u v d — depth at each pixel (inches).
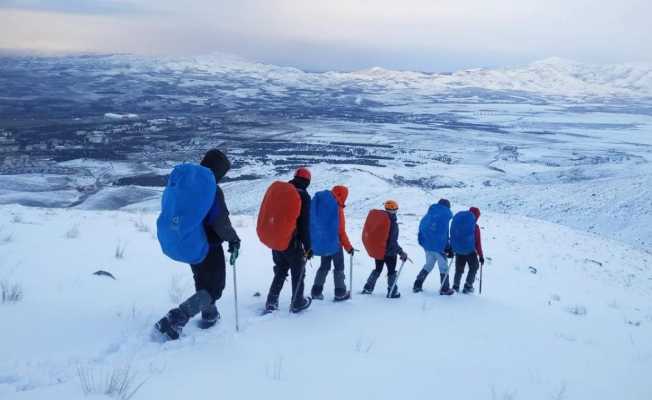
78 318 174.6
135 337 163.8
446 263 323.3
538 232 971.9
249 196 2859.3
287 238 206.1
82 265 253.3
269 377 145.0
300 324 203.5
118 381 128.1
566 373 203.2
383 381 156.0
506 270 534.6
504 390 167.2
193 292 224.8
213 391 130.6
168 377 135.6
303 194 212.8
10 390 120.5
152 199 3481.8
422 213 1899.6
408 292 320.5
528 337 251.9
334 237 246.1
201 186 162.4
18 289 196.2
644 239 1820.9
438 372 173.6
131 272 251.4
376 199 2397.9
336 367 161.5
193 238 163.5
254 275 289.1
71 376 131.6
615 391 191.3
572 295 466.6
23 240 307.1
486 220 1082.7
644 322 389.7
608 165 4734.3
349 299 260.7
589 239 1021.2
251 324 194.1
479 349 212.2
